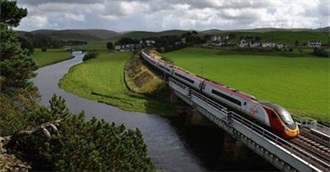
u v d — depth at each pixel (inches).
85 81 4618.6
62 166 908.0
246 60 6668.3
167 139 2351.1
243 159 1934.1
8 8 1755.7
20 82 1701.5
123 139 1210.6
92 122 1142.3
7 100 1473.9
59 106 1115.9
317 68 5482.3
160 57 6461.6
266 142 1494.8
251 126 1756.9
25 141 1000.2
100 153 1054.4
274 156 1451.8
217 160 1967.3
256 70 5255.9
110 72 5546.3
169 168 1830.7
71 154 952.9
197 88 2908.5
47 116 1042.7
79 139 991.0
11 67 1568.7
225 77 4557.1
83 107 3297.2
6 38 1665.8
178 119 2915.8
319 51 7573.8
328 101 3120.1
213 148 2172.7
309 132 1770.4
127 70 5708.7
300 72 5034.5
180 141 2314.2
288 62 6333.7
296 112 2684.5
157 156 2012.8
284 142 1545.3
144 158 1283.2
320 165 1253.1
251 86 3897.6
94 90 4042.8
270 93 3496.6
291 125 1612.9
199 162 1930.4
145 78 4473.4
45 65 6968.5
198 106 2637.8
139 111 3161.9
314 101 3120.1
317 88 3762.3
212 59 6840.6
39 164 968.3
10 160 920.9
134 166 1157.1
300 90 3651.6
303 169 1224.2
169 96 3540.8
